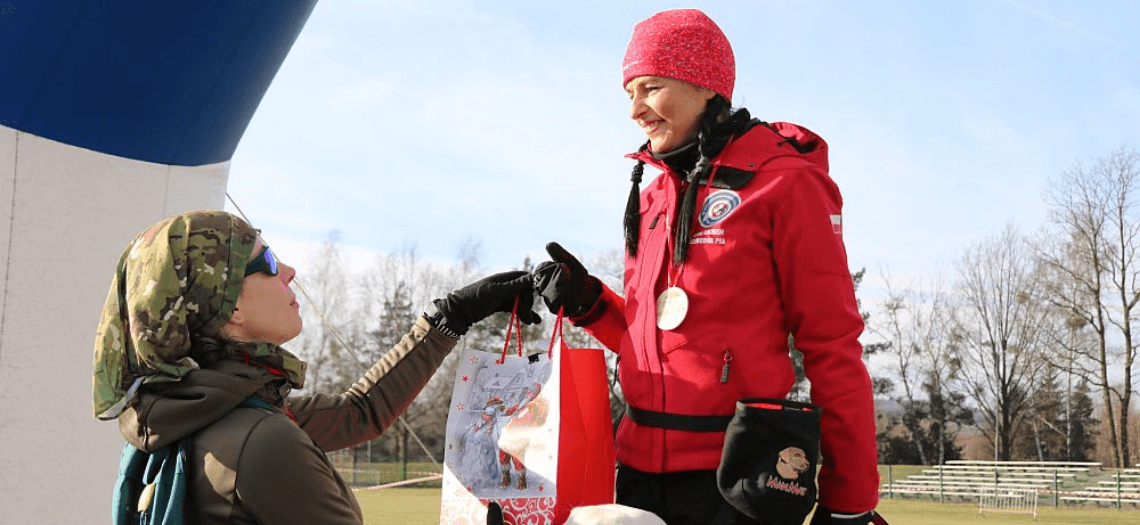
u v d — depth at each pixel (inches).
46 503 154.4
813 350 76.5
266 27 166.1
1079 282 1622.8
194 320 70.3
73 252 159.5
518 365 81.7
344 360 1758.1
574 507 75.3
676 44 80.1
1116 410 1610.5
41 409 154.7
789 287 76.9
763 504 69.6
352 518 69.9
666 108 80.8
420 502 872.3
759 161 78.2
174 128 166.1
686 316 77.3
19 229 154.4
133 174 166.1
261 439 66.6
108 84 154.1
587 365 82.6
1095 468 1581.0
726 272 76.8
